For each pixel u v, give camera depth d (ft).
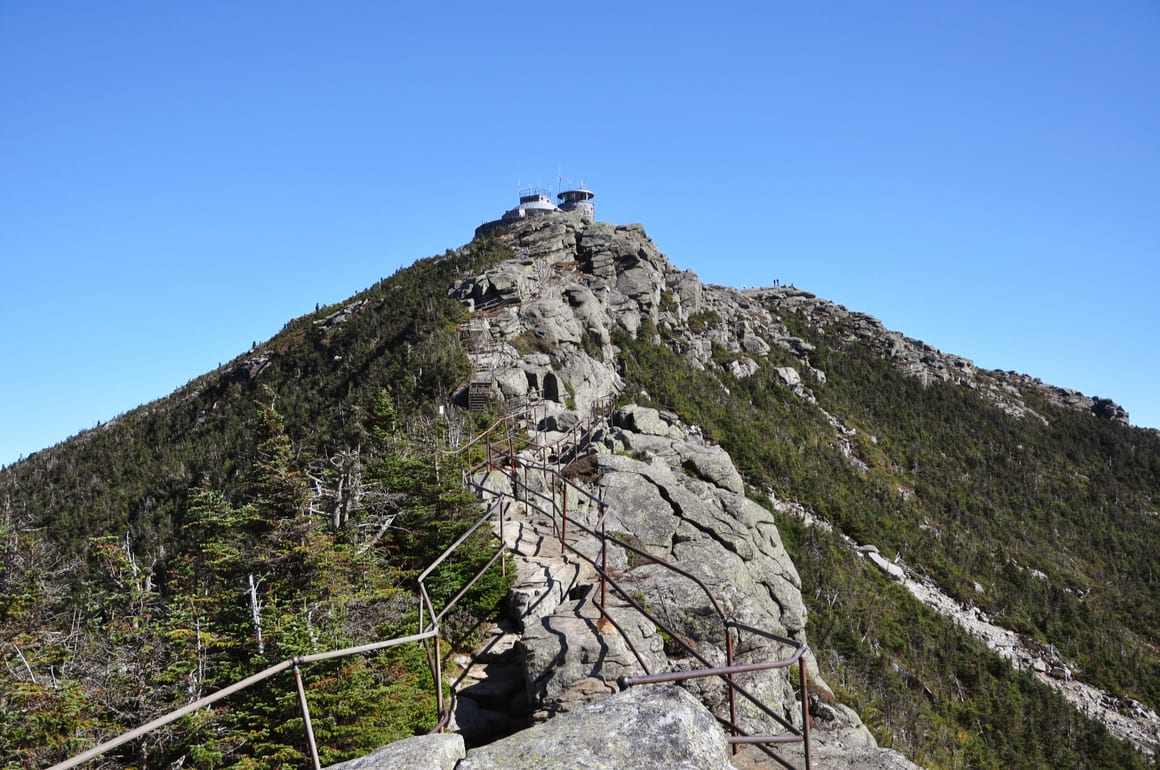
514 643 37.17
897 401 407.85
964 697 189.88
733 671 16.99
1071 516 369.09
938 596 242.58
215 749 34.73
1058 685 228.22
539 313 158.20
